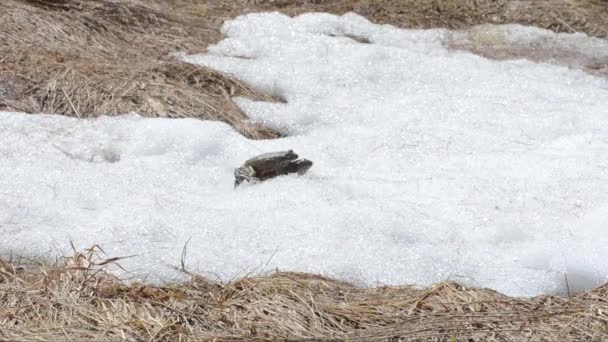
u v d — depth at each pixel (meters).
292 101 13.52
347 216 9.77
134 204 10.12
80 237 9.34
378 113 13.09
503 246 9.55
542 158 11.44
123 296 8.21
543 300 8.31
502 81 14.38
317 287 8.49
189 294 8.37
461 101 13.41
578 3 17.78
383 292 8.53
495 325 7.90
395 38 16.45
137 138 11.86
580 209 10.20
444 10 17.61
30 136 11.55
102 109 12.52
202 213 9.91
